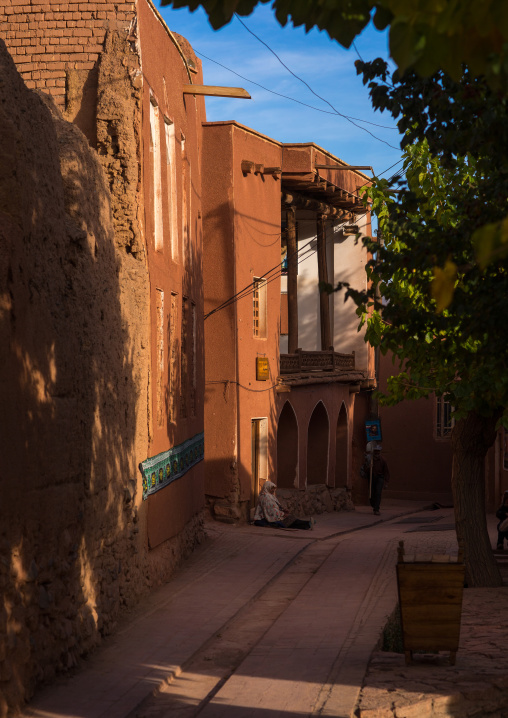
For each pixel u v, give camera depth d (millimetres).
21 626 6082
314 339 25625
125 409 9664
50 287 7004
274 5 3334
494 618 9539
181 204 13727
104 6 11312
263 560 13578
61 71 11289
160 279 11992
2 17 11500
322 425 23875
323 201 23219
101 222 8930
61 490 7117
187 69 14531
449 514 24750
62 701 6281
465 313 6496
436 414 28812
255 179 19719
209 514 18516
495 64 2967
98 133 10867
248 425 19062
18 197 6176
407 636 7148
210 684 7074
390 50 2920
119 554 9258
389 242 11430
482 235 2553
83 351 7914
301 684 6688
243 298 19031
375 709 5992
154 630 8789
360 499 28766
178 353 13266
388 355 29219
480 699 6465
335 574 12336
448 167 7531
